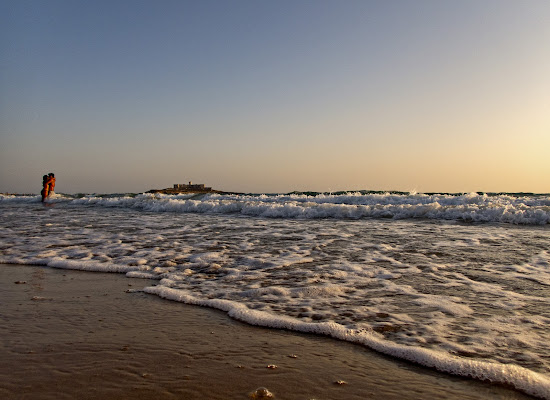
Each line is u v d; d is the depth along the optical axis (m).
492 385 2.38
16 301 4.17
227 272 5.27
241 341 3.10
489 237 7.39
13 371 2.60
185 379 2.49
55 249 7.02
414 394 2.29
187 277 5.09
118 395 2.30
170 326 3.44
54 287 4.74
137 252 6.63
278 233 8.44
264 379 2.49
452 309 3.62
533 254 5.86
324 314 3.60
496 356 2.68
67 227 9.83
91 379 2.49
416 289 4.27
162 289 4.52
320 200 15.60
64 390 2.36
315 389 2.36
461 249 6.33
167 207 14.89
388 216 10.98
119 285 4.82
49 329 3.36
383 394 2.30
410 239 7.36
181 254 6.43
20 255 6.62
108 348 2.97
